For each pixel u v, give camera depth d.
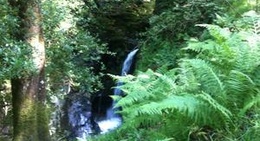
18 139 6.39
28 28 6.46
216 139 3.96
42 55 6.64
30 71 6.19
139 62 9.12
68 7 9.02
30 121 6.46
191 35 7.75
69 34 8.44
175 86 4.39
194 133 4.12
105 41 12.16
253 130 3.74
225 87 4.00
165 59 7.75
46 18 7.46
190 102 3.80
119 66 11.92
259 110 3.92
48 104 8.11
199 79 4.25
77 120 10.62
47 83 7.91
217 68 4.30
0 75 5.72
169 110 4.05
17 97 6.49
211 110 3.86
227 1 7.50
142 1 13.16
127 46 12.18
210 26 4.47
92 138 7.46
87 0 10.92
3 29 5.84
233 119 3.94
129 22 12.61
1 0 6.02
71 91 10.34
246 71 4.01
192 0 7.80
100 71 11.67
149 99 4.40
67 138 9.91
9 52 5.72
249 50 4.09
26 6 6.46
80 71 8.07
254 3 7.46
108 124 10.99
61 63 7.79
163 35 8.45
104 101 11.67
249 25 5.35
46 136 6.66
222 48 4.21
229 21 6.29
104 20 12.22
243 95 3.96
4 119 7.90
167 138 3.95
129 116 4.30
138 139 4.95
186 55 6.70
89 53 8.56
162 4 9.77
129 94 4.44
